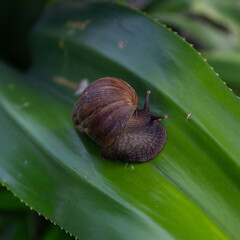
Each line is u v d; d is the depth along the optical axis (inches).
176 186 15.3
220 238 14.8
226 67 17.3
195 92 15.6
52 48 17.5
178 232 14.8
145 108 15.8
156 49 16.0
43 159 15.8
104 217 15.0
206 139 15.4
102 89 15.4
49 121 16.3
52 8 17.9
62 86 17.1
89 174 15.5
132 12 16.4
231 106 15.5
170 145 15.6
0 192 16.8
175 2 19.0
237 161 15.2
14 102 16.6
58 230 16.4
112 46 16.4
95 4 17.0
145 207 15.0
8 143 16.1
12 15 18.1
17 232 16.7
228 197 15.2
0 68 17.8
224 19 18.4
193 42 18.1
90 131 15.5
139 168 15.6
